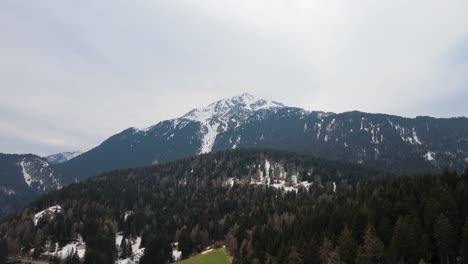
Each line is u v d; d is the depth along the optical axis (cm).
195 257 13938
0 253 16988
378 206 10150
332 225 10350
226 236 14938
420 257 8381
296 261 9344
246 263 10719
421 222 9281
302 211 13825
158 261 14912
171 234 18775
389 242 9056
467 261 7688
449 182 11050
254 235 12119
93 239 17025
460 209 9281
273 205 17688
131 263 16375
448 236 8288
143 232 18688
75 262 15388
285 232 11294
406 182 12006
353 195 13338
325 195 18025
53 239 19288
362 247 8812
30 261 17362
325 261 9069
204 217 19362
